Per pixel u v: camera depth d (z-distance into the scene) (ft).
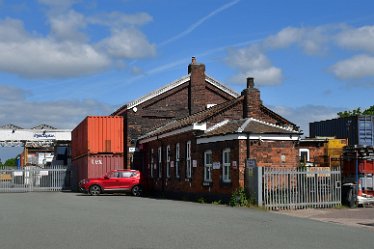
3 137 183.93
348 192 73.00
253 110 93.56
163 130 110.63
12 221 51.70
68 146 194.59
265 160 77.77
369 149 75.31
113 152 127.44
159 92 131.64
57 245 35.76
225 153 81.56
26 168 142.51
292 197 70.08
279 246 35.83
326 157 92.84
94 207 70.79
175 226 46.78
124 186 111.45
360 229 47.88
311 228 47.39
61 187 141.69
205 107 133.28
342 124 118.62
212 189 84.17
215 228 45.68
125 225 47.47
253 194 71.61
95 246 35.22
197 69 134.31
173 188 103.30
